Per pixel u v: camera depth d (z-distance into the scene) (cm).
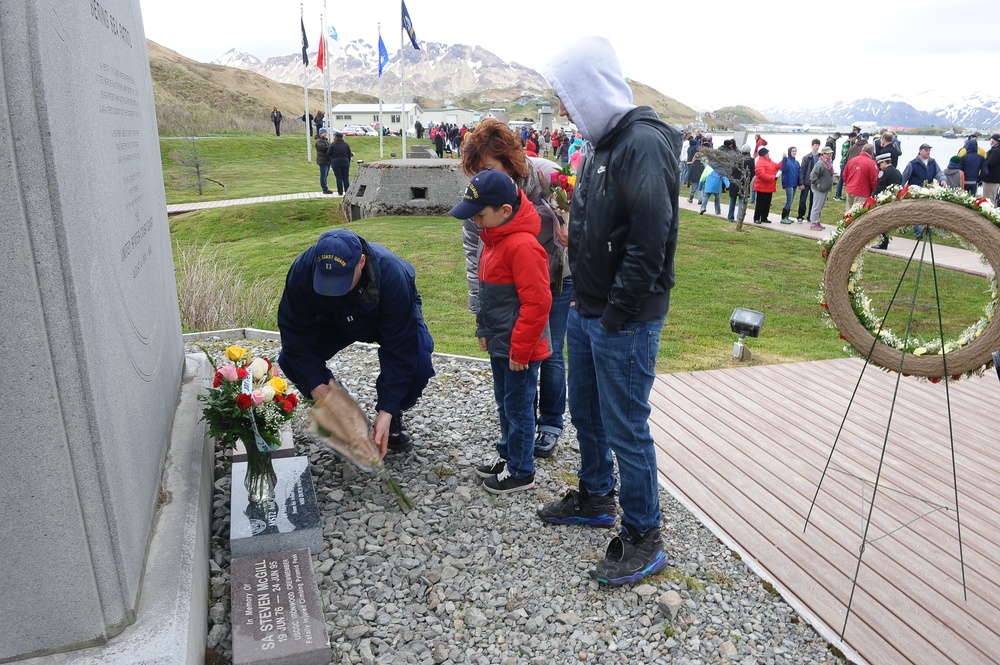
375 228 1345
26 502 171
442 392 479
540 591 276
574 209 268
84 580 181
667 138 238
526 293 287
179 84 7919
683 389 534
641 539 282
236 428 275
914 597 284
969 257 1215
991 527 340
